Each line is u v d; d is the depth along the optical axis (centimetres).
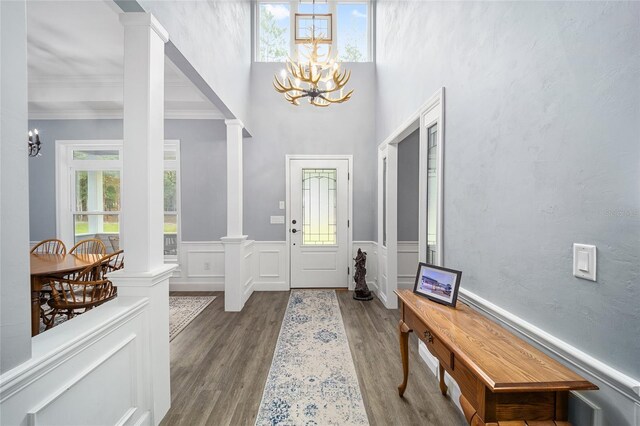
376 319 339
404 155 442
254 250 461
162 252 180
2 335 88
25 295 95
